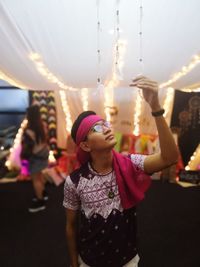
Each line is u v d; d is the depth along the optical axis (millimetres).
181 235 2867
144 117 4551
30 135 3262
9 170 4629
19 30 1720
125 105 4578
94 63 2299
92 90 4344
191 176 4367
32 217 3289
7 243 2758
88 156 1219
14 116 4797
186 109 4414
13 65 2381
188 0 1454
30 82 3039
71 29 1720
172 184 4328
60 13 1544
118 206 1188
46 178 4316
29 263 2447
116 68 2408
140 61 2223
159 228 3008
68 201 1272
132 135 4582
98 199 1172
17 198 3865
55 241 2777
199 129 4406
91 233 1212
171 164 1126
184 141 4477
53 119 4668
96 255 1233
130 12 1562
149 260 2447
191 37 1858
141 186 1203
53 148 4691
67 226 1347
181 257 2494
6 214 3383
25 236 2879
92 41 1898
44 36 1810
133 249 1282
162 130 1066
